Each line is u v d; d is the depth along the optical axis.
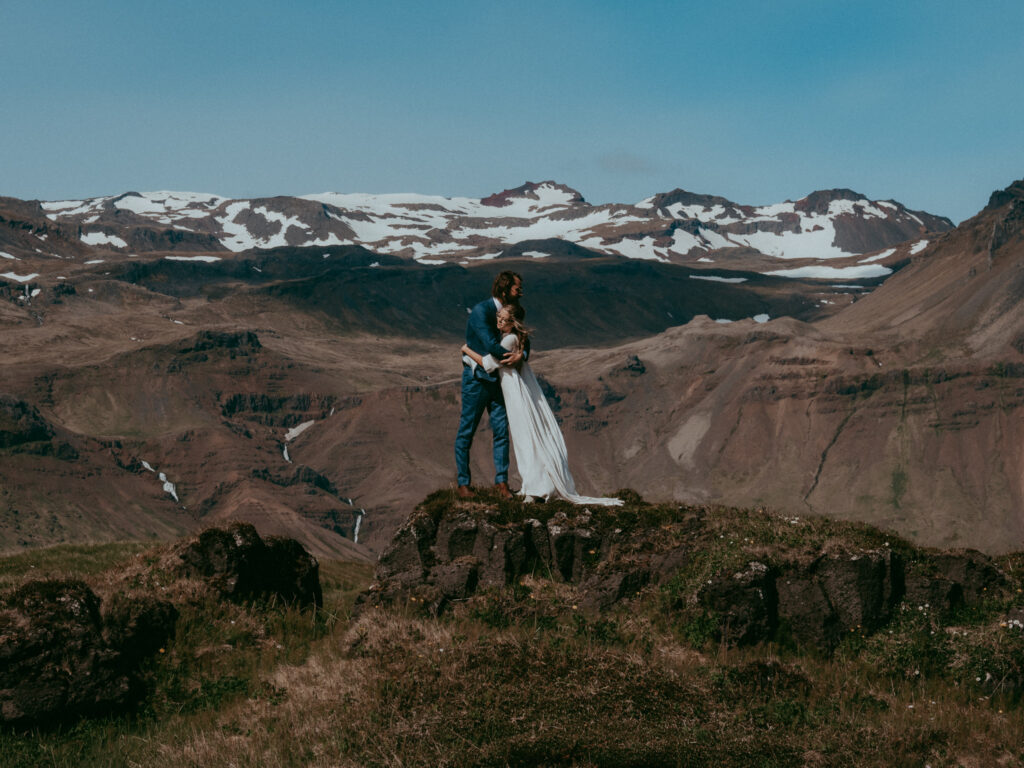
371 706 10.17
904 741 9.76
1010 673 11.73
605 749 8.84
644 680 10.50
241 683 12.08
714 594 12.49
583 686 10.31
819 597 12.52
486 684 10.35
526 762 8.80
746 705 10.26
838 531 13.79
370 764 8.97
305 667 12.27
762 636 12.43
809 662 12.01
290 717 10.40
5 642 10.72
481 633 12.36
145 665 12.18
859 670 11.99
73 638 11.13
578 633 12.37
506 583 13.77
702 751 8.94
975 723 10.66
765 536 13.52
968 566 13.12
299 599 15.95
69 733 10.62
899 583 12.91
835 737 9.60
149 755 9.93
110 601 12.48
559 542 13.84
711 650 12.12
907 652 12.14
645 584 13.35
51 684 10.74
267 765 9.21
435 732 9.36
